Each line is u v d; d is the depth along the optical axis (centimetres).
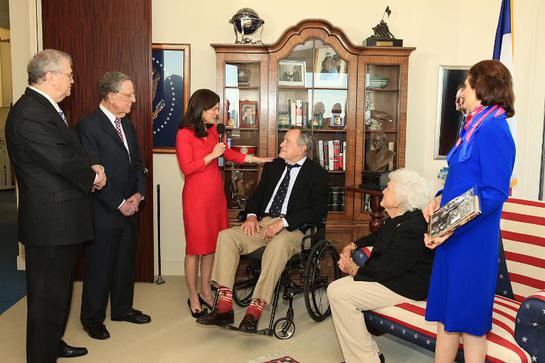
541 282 259
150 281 422
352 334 251
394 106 417
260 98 404
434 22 432
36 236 239
